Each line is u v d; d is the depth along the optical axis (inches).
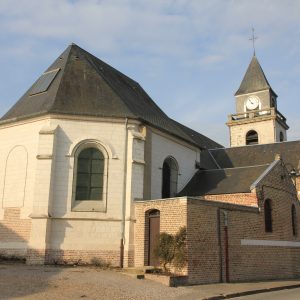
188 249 641.0
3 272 546.9
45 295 430.3
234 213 736.3
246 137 1672.0
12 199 751.1
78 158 751.1
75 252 703.7
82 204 729.6
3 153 789.2
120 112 780.0
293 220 920.9
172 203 679.1
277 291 625.9
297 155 1214.3
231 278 701.3
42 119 757.3
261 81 1731.1
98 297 454.9
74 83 821.9
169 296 503.8
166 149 880.9
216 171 961.5
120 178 753.0
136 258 718.5
